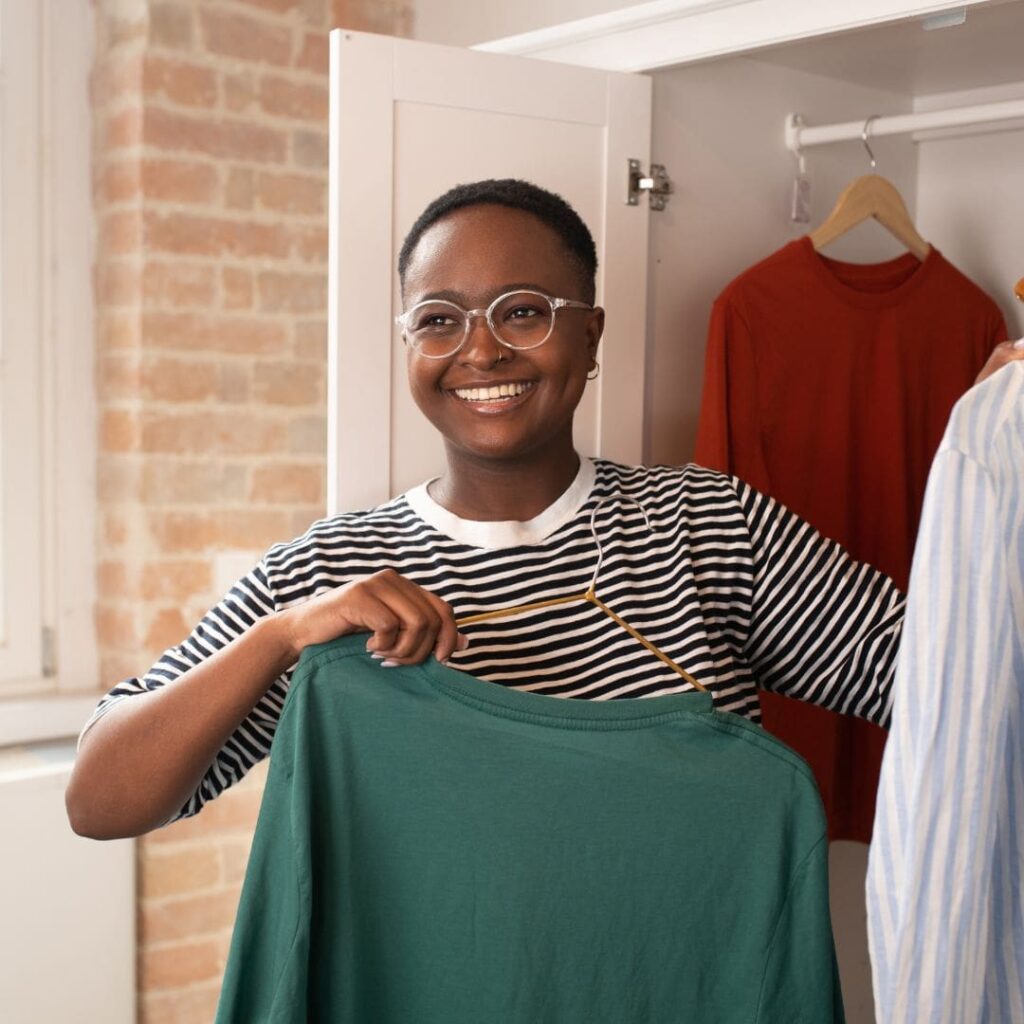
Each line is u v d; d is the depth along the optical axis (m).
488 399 1.31
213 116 2.44
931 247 1.98
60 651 2.56
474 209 1.34
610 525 1.36
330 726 1.12
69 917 2.34
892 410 1.92
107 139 2.47
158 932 2.49
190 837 2.52
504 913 1.10
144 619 2.46
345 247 1.72
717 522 1.39
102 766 1.19
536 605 1.29
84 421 2.55
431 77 1.75
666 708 1.13
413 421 1.79
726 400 1.80
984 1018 1.09
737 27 1.77
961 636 0.99
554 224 1.36
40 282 2.50
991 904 1.08
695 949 1.10
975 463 1.00
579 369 1.36
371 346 1.75
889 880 1.01
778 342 1.84
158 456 2.44
